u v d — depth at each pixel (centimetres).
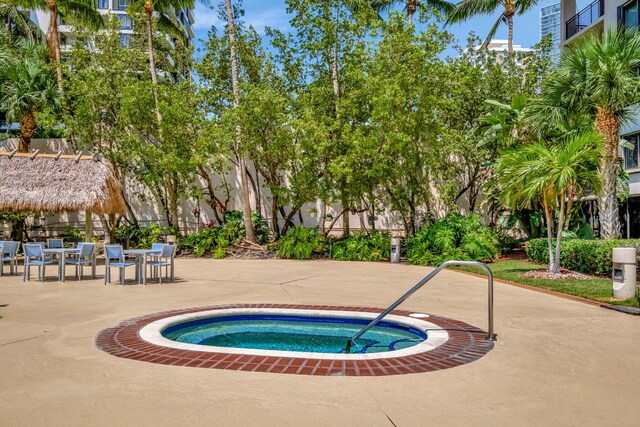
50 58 2464
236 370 423
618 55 1119
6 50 2145
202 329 673
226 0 2062
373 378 404
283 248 1888
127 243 1962
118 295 891
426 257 1599
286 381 394
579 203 1616
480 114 2141
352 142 1686
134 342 520
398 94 1627
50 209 1424
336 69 1958
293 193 2009
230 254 1958
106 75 2109
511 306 782
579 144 1071
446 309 752
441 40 1806
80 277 1149
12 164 1518
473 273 1299
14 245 1251
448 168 2028
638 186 1730
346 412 329
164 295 893
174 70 2939
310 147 1775
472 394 368
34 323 629
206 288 999
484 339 546
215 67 2158
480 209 2159
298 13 1948
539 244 1507
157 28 2744
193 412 328
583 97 1169
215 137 1872
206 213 2317
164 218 2312
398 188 1833
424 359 461
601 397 364
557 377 413
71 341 529
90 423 308
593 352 496
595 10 2217
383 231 2066
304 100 1867
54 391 369
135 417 318
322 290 975
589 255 1176
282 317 711
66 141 2255
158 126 2000
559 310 745
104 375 409
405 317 667
